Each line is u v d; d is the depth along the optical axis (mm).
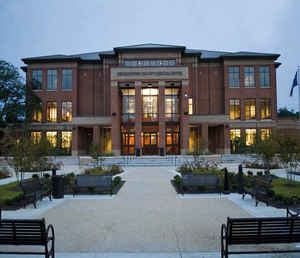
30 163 12695
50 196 9594
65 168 22438
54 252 4684
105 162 25125
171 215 7332
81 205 8727
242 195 10289
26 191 8492
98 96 40562
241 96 39281
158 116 33188
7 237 4195
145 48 37438
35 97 38719
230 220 4125
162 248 4973
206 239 5426
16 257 4641
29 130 37500
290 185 12117
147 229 6098
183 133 32344
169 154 35031
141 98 35406
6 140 15297
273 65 39406
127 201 9305
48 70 40281
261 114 39469
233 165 23938
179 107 35750
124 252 4801
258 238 4191
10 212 7816
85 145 40594
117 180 13117
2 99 36750
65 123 39312
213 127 39812
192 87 39562
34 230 4160
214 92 40125
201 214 7422
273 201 9008
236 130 39125
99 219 6977
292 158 13078
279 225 4203
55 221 6820
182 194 10406
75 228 6215
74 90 39562
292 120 40562
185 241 5320
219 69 40406
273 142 15672
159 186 12500
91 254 4715
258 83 39375
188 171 16125
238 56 39156
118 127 33000
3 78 35969
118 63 39250
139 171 19500
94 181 10586
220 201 9219
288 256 4613
